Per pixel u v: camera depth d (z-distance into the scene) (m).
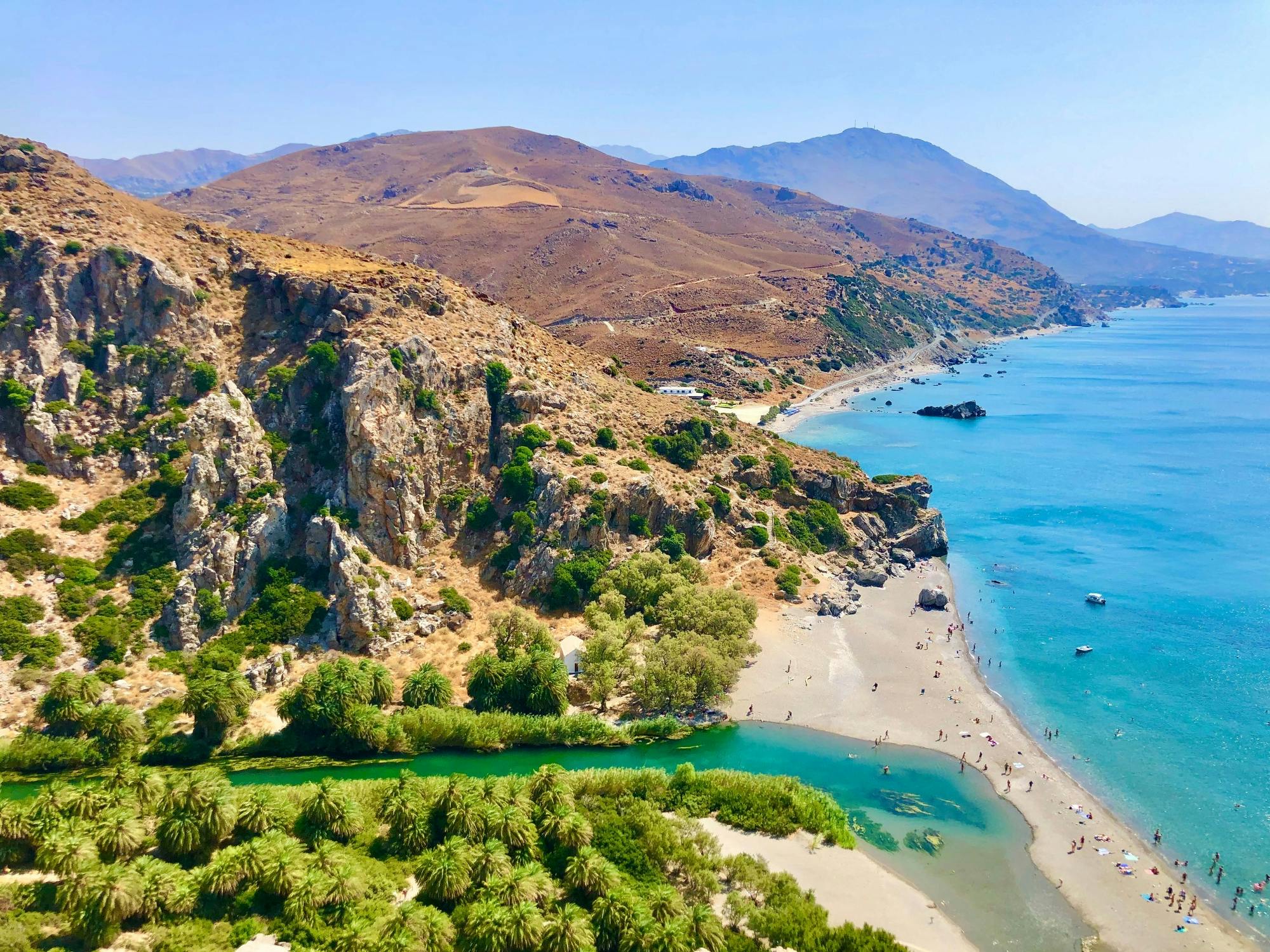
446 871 70.00
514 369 151.38
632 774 88.50
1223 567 158.75
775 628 127.88
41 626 104.94
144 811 78.38
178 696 101.81
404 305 145.62
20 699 97.69
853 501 170.38
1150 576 155.00
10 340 127.12
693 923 65.94
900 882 77.75
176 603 108.75
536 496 135.12
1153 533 178.12
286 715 98.75
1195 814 88.62
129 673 103.31
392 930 63.97
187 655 107.00
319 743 98.31
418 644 115.94
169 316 133.88
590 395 164.25
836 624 132.12
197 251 146.75
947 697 111.31
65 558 111.94
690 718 106.12
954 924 72.88
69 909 66.25
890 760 98.00
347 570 115.69
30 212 136.62
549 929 64.38
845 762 97.56
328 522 119.50
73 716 94.31
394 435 128.50
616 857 75.38
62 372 125.50
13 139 146.62
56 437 121.69
